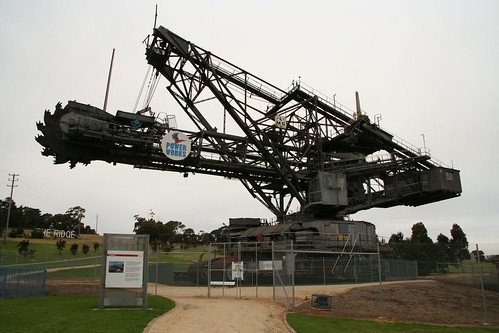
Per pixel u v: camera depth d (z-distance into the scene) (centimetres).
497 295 2689
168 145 3072
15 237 9369
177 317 1606
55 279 3459
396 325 1636
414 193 4306
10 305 1798
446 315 1980
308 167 3891
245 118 3531
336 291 2548
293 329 1464
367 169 4094
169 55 3375
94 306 1783
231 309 1864
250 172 3672
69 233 10769
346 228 3644
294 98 4000
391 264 3600
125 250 1777
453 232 7462
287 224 3512
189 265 3459
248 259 3422
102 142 2922
